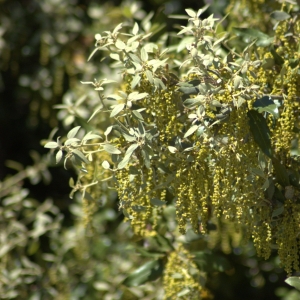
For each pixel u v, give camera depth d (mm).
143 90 1570
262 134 1548
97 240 2045
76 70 2238
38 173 2092
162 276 1796
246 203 1549
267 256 1572
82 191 1665
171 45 1799
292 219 1575
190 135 1571
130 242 1955
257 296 2027
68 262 2051
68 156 1571
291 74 1580
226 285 1985
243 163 1542
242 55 1627
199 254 1768
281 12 1645
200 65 1557
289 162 1597
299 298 1928
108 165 1576
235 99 1536
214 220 1713
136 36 1596
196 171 1550
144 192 1580
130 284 1766
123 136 1572
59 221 2047
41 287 2020
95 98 1958
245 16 1847
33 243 2014
